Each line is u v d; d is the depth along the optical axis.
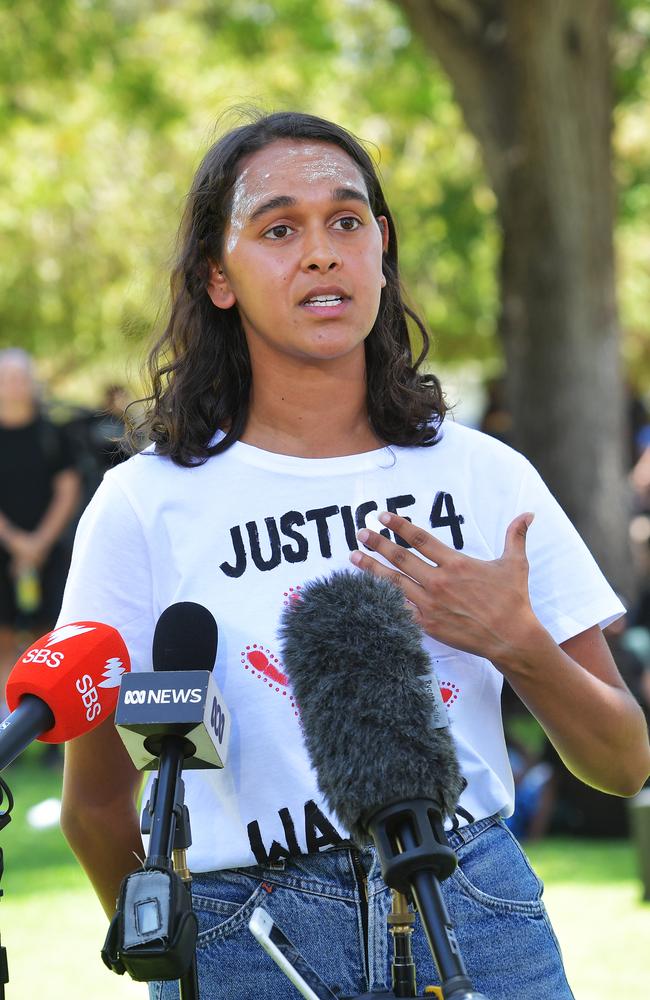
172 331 2.75
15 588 10.96
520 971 2.43
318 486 2.56
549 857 7.42
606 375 12.06
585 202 11.81
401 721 2.02
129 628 2.56
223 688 2.46
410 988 2.10
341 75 17.77
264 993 2.38
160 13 18.44
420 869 1.93
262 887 2.41
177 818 2.12
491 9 11.70
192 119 17.42
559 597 2.59
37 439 10.89
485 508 2.62
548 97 11.52
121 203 20.22
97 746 2.68
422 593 2.38
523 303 12.08
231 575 2.51
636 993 5.04
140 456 2.65
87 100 18.98
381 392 2.65
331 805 2.05
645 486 13.12
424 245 19.39
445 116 17.98
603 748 2.48
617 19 13.03
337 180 2.55
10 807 2.26
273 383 2.61
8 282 21.61
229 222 2.61
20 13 13.90
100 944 5.89
